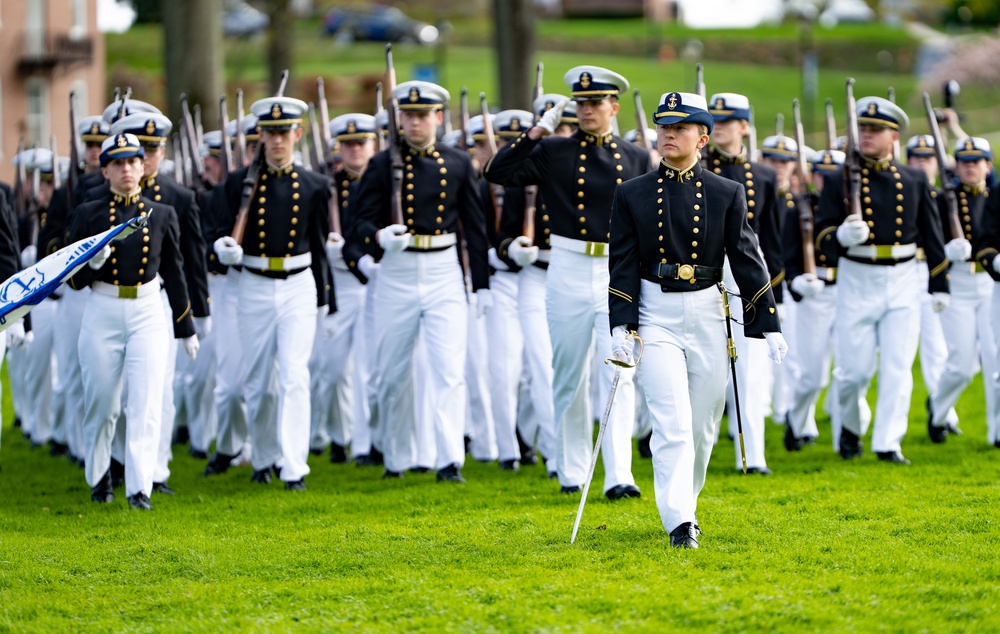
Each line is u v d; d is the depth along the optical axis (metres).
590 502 25.33
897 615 17.30
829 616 17.22
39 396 36.19
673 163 21.08
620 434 25.69
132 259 26.02
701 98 21.08
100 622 18.12
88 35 95.38
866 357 29.73
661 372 20.77
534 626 17.09
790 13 163.50
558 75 125.38
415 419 30.05
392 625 17.45
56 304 35.66
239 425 30.77
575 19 167.25
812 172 34.75
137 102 30.88
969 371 32.16
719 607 17.61
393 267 28.53
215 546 22.45
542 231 27.64
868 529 22.30
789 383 33.81
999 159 82.00
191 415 33.25
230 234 28.48
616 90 25.69
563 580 19.12
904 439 33.66
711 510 23.97
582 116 25.73
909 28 166.62
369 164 28.72
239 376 30.27
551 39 147.88
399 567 20.59
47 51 89.81
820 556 20.27
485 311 28.38
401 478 29.58
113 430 27.33
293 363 28.25
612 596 18.16
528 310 27.92
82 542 23.17
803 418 32.41
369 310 31.33
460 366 28.73
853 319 29.61
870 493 25.61
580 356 25.89
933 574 19.25
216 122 51.91
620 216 21.12
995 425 31.81
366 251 28.25
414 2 166.00
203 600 19.03
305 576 20.34
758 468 28.64
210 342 32.69
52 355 36.53
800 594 18.20
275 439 29.44
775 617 17.25
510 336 30.47
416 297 28.47
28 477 31.39
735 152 28.34
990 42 134.88
